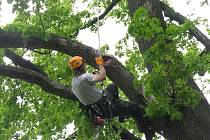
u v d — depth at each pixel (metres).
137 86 14.16
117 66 15.44
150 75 13.70
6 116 20.56
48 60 22.84
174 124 14.67
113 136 16.16
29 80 15.80
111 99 14.77
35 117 21.86
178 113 13.78
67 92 15.64
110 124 15.59
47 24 18.78
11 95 20.89
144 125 15.24
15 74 15.76
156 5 16.50
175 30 13.46
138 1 16.64
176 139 14.70
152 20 13.48
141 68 25.17
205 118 14.81
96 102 14.42
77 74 14.34
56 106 21.38
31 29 15.56
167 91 13.88
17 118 20.75
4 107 20.70
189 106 14.63
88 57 15.77
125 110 14.87
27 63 17.81
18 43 15.98
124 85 15.34
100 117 14.70
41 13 16.94
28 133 21.17
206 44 18.56
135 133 22.97
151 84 13.69
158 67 13.65
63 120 20.16
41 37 15.62
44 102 22.11
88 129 15.30
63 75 21.73
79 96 14.43
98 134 15.58
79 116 16.41
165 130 14.95
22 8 14.97
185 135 14.55
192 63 13.74
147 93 13.88
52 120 20.58
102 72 13.88
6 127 20.70
